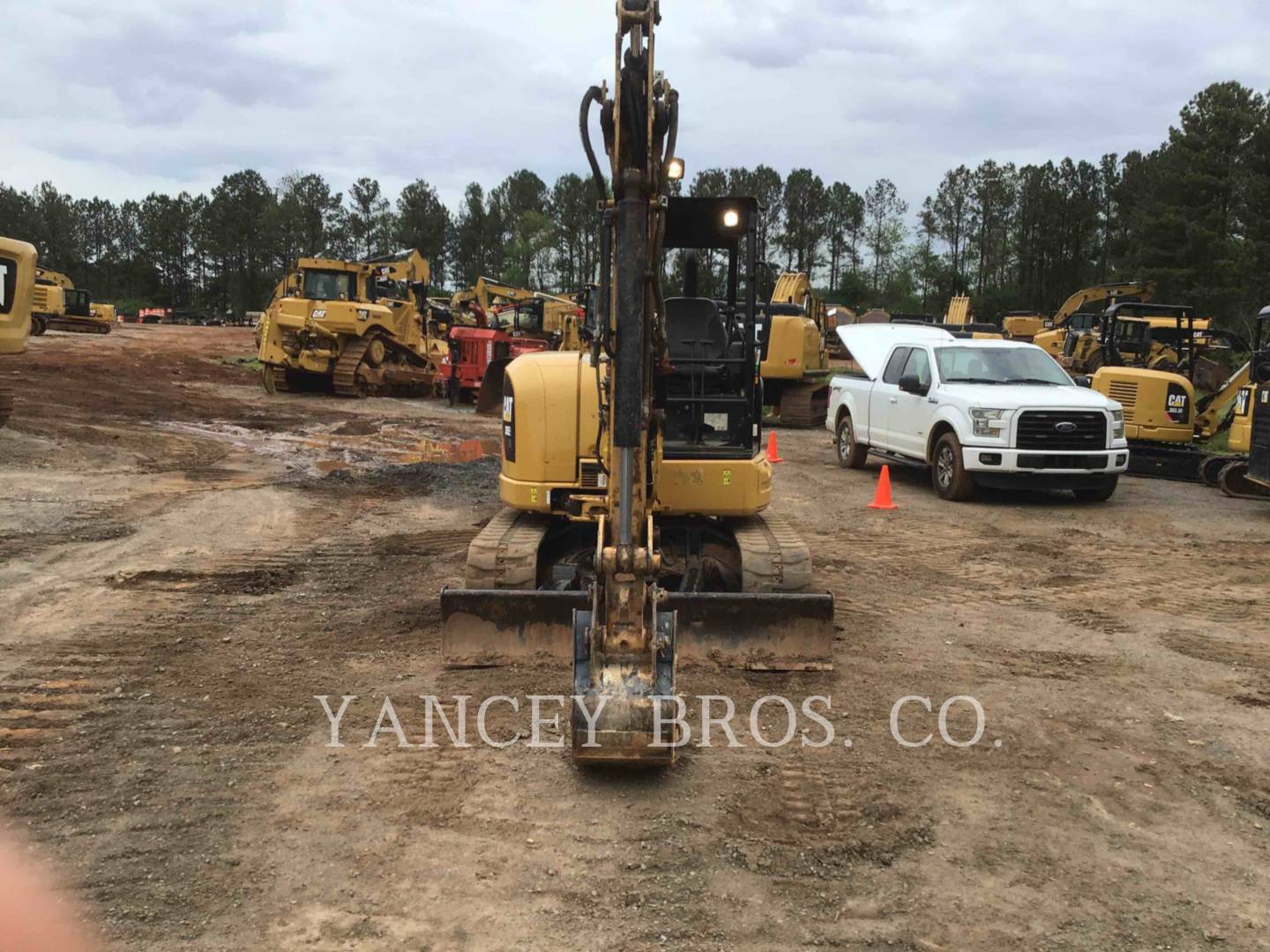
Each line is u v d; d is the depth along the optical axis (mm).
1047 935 3293
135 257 140875
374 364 26734
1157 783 4465
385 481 12922
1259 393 11586
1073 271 90938
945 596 7805
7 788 4227
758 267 6645
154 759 4535
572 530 6953
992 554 9414
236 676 5617
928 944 3234
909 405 13719
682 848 3805
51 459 13172
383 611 6969
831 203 107438
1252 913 3443
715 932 3279
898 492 13445
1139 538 10352
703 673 5668
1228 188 57406
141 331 59250
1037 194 92250
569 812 4082
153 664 5812
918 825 4020
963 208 102500
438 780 4352
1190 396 15633
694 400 6680
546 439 6484
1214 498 13219
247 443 16781
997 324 84750
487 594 5668
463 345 25266
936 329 16578
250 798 4172
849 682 5645
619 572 4395
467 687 5422
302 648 6133
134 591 7418
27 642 6180
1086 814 4148
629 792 4270
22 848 3742
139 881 3531
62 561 8219
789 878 3611
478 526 10211
